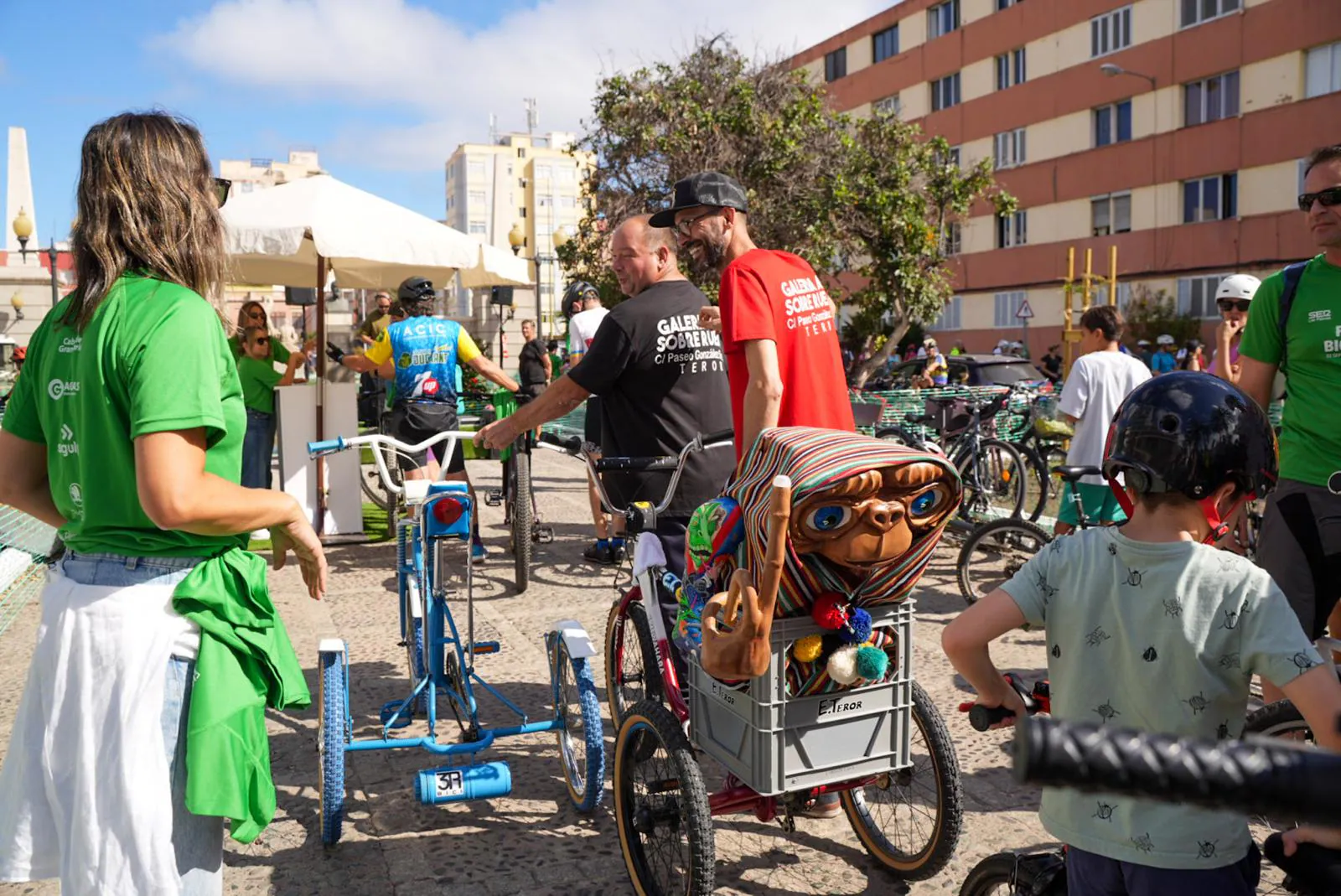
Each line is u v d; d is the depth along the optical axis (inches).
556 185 4394.7
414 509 146.4
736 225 137.6
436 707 162.9
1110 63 1123.3
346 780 150.6
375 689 187.5
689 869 105.2
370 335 460.8
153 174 73.9
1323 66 942.4
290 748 162.4
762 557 96.3
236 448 76.5
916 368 782.5
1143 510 68.4
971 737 164.6
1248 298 229.0
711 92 645.9
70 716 70.9
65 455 73.7
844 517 93.2
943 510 97.3
